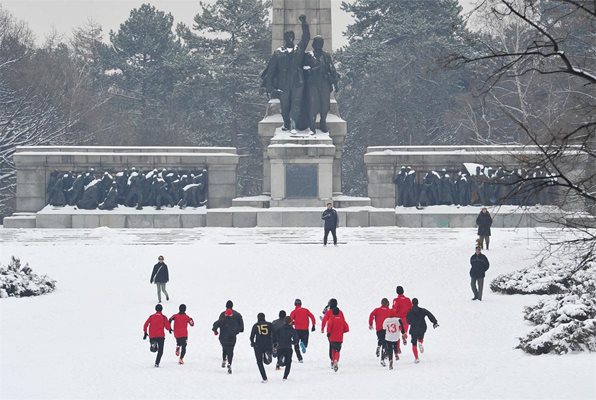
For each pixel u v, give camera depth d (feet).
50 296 447.42
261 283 462.60
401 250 546.26
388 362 315.37
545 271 443.73
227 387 278.67
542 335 317.63
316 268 495.00
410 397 255.91
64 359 321.73
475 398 251.39
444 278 472.85
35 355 327.47
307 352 342.44
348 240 610.65
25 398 263.08
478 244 423.64
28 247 584.40
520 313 388.57
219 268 502.79
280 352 290.15
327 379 289.12
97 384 282.97
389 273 482.28
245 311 400.67
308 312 325.42
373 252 539.29
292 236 634.43
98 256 547.90
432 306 408.67
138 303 425.69
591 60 488.44
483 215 548.72
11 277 449.89
